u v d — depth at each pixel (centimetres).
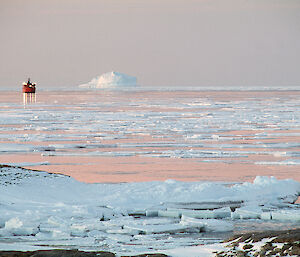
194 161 12712
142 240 5541
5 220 6234
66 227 5994
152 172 11025
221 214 6775
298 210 6906
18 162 12544
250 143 16438
